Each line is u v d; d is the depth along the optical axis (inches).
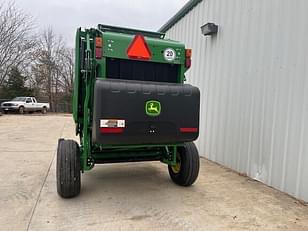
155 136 127.2
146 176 187.8
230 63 212.7
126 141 123.6
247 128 191.3
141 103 123.5
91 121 139.6
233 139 207.0
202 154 255.6
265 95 174.6
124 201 141.2
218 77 229.9
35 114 943.0
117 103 120.0
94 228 111.6
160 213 127.3
